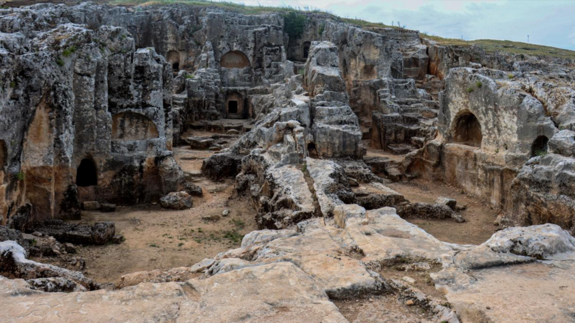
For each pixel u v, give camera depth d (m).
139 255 13.16
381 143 29.20
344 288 6.05
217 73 37.84
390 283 6.36
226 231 15.69
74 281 7.55
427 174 21.80
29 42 15.21
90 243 13.93
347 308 5.77
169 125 22.44
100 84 17.64
